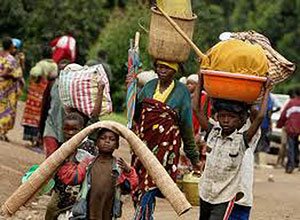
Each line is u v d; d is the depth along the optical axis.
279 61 9.30
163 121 10.35
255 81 8.73
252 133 9.05
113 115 29.14
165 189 8.20
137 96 10.70
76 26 40.22
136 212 10.30
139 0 33.91
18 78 21.00
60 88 11.12
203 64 9.06
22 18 40.81
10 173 15.30
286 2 55.41
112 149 8.64
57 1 40.53
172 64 10.49
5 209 8.34
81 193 8.66
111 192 8.69
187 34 10.53
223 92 8.84
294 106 25.38
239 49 8.79
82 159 9.03
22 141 22.20
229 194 9.14
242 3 58.62
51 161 8.29
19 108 30.89
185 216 13.42
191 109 10.55
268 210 15.34
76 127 9.43
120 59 33.62
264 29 54.91
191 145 10.70
